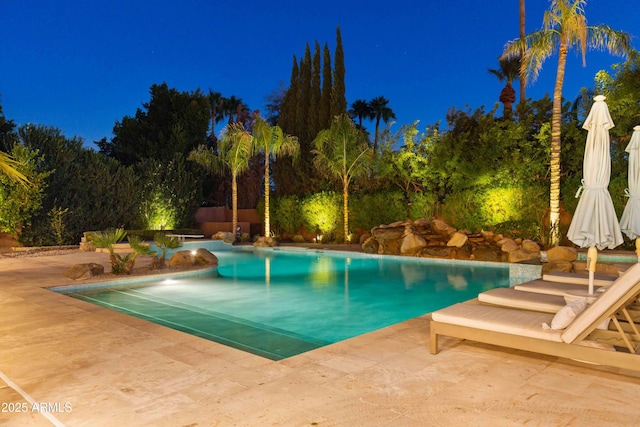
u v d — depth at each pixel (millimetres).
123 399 3441
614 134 15086
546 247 13922
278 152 22406
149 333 5344
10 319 6066
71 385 3727
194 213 25234
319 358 4359
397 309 7938
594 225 5562
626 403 3326
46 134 19922
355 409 3244
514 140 16609
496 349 4617
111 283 10102
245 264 14734
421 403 3340
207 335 6230
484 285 10414
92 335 5254
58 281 9703
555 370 4008
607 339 3736
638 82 14008
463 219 17375
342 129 20203
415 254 15516
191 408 3279
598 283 6238
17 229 18219
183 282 10797
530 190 16000
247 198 30016
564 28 13305
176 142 26234
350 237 20656
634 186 7492
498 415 3143
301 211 23156
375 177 21000
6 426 3027
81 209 20094
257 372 3996
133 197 22156
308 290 9781
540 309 5148
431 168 18578
